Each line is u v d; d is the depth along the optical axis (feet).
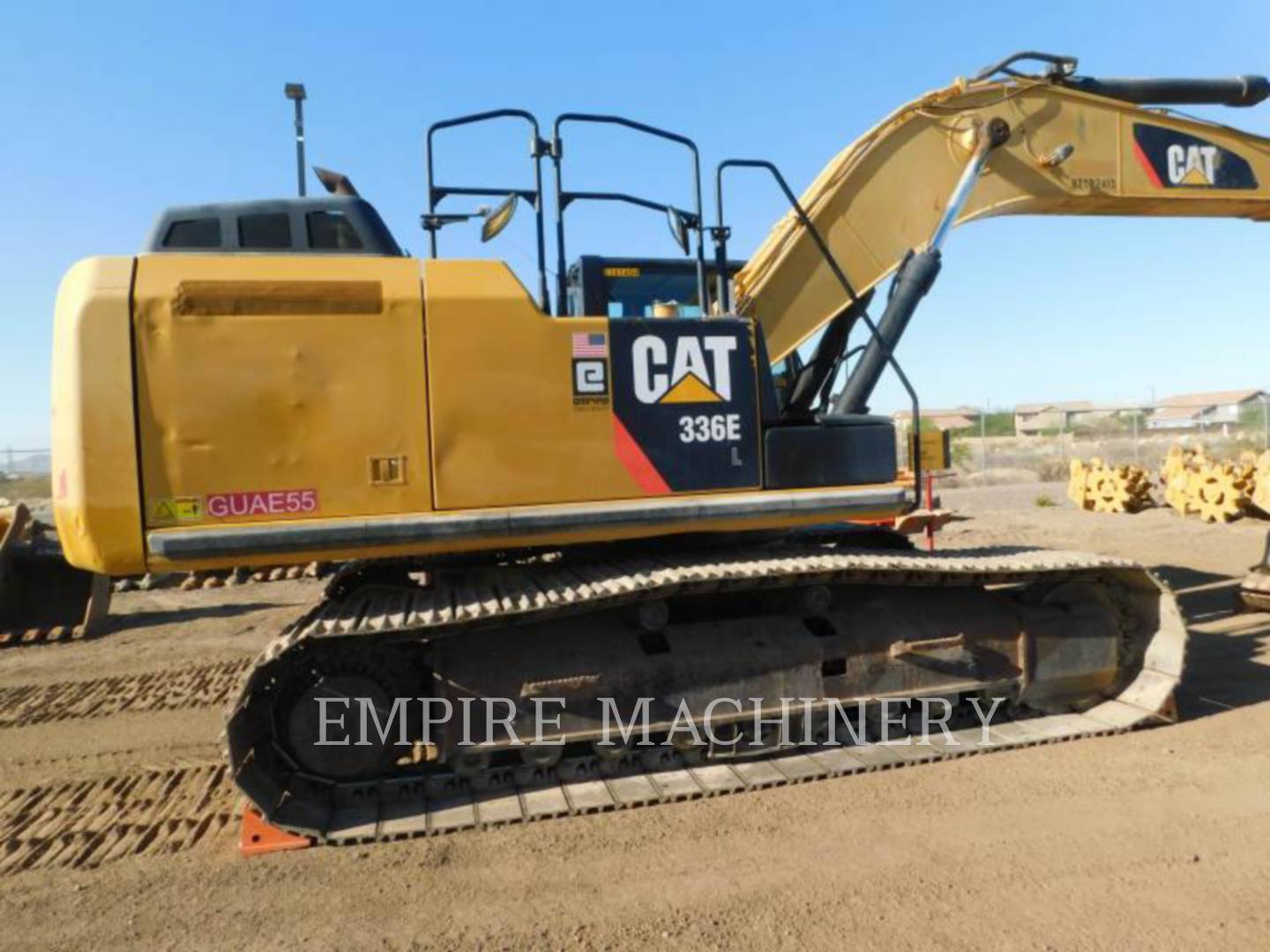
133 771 15.67
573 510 13.17
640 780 13.83
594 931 9.90
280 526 12.17
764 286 17.48
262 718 13.03
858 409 17.33
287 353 12.35
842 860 11.25
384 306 12.67
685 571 13.46
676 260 17.24
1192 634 22.61
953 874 10.82
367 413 12.57
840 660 14.88
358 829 12.37
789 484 14.51
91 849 12.59
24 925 10.52
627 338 13.66
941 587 16.01
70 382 11.85
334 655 13.34
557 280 14.75
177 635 27.55
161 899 11.03
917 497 15.26
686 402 13.96
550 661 13.65
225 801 14.28
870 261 18.16
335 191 15.56
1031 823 12.12
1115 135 20.07
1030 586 16.63
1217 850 11.25
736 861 11.36
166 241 13.21
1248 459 36.94
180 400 12.00
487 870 11.42
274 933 10.18
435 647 13.46
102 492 11.74
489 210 14.53
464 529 12.72
